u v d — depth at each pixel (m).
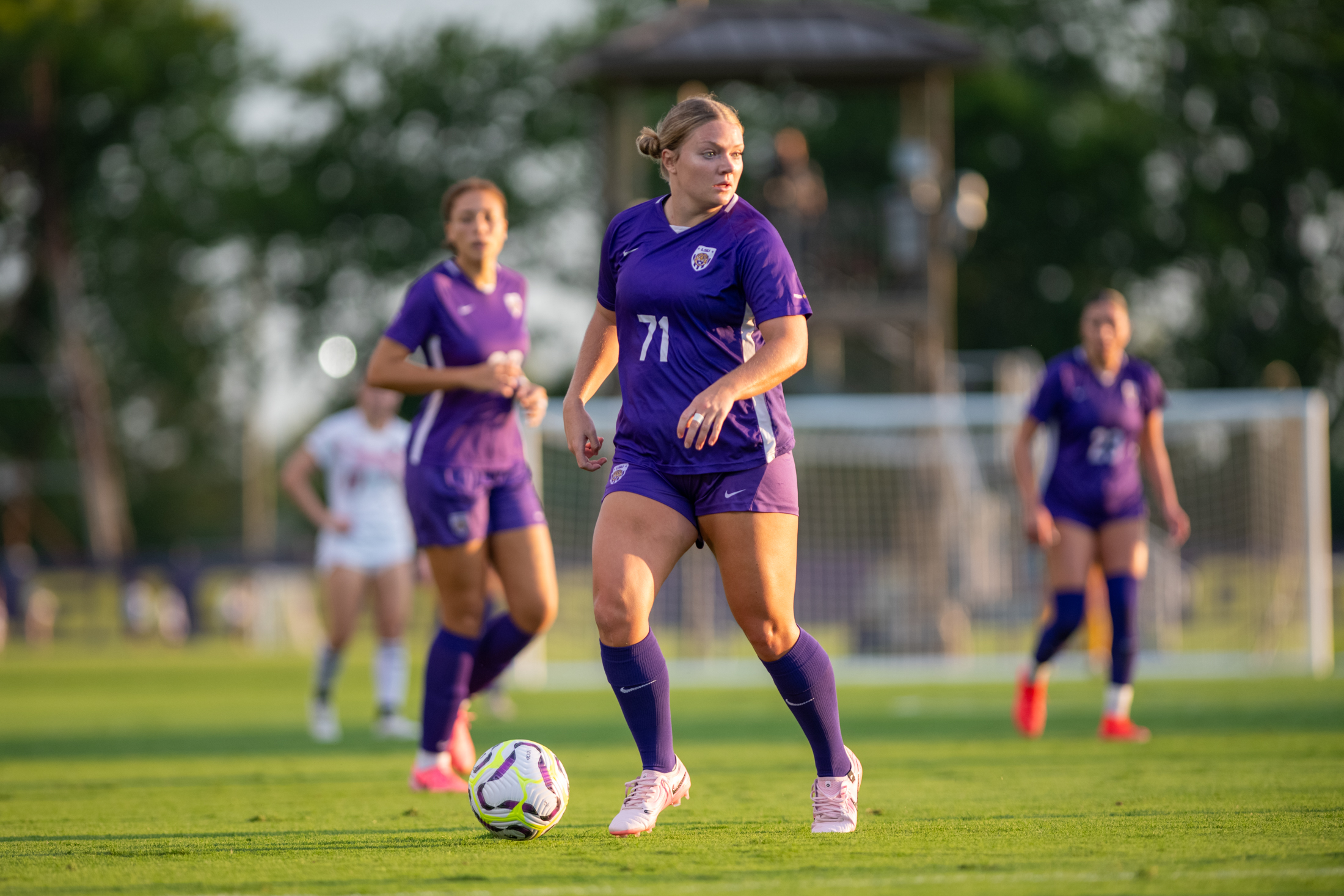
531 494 20.62
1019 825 15.29
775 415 14.47
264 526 187.25
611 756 26.77
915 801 17.92
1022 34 147.50
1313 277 141.62
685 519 14.63
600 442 15.53
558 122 166.38
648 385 14.59
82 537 172.50
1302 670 56.22
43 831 16.52
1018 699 29.72
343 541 33.88
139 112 151.62
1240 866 12.19
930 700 44.00
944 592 71.44
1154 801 17.36
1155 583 66.69
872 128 138.88
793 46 73.69
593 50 74.12
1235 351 141.88
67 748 30.81
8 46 140.62
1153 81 144.62
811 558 73.31
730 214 14.69
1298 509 59.75
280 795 20.56
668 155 14.84
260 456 185.38
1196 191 141.00
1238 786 18.97
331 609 33.53
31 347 155.88
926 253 73.88
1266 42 139.88
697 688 54.59
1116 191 138.50
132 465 184.12
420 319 19.89
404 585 34.59
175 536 195.38
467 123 165.88
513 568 20.31
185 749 30.09
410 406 144.88
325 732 33.53
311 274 162.00
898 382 85.56
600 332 15.98
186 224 155.00
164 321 158.88
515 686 56.78
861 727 32.78
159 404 171.25
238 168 159.12
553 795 14.98
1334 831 14.38
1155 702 39.56
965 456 77.44
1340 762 22.30
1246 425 67.00
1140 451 29.31
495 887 11.80
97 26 146.00
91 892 11.97
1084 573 28.27
